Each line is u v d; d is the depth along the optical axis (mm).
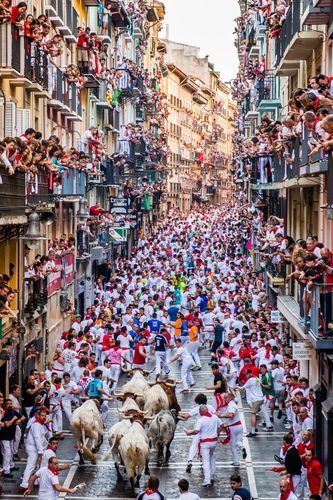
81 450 44688
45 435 45531
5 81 53250
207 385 63844
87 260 87812
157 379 50344
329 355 42312
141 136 137125
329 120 35750
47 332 66000
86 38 84938
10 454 43594
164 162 199625
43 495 37062
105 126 108938
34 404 47625
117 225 107125
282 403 53812
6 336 50688
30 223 43625
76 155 71250
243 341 59406
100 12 105625
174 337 70875
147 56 180250
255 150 80750
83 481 42719
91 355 56250
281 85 84812
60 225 75938
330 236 49125
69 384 50688
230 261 119312
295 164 54188
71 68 75375
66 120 79375
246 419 55469
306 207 60969
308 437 38156
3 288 43844
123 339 64375
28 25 54406
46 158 53844
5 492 41000
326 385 44156
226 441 45219
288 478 34000
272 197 88688
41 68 61312
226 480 43094
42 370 63844
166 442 44719
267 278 88812
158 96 174375
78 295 84812
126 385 49125
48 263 60719
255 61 115250
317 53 55969
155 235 158625
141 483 42281
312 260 42719
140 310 74500
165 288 88625
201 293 79562
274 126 65375
